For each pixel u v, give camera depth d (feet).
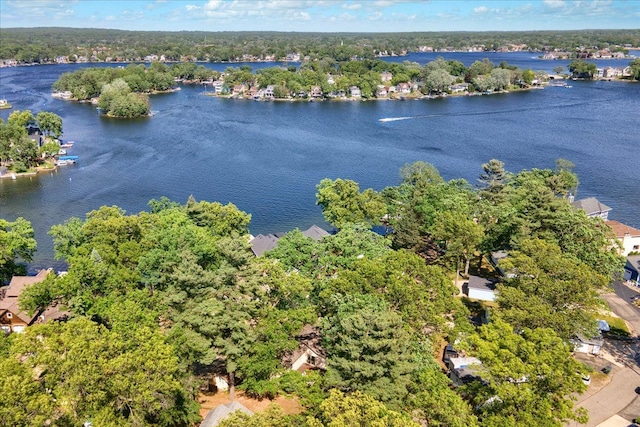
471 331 153.99
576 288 158.61
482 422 116.57
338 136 592.19
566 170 359.66
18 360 114.01
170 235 203.00
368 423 101.19
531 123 654.94
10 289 211.41
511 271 181.68
